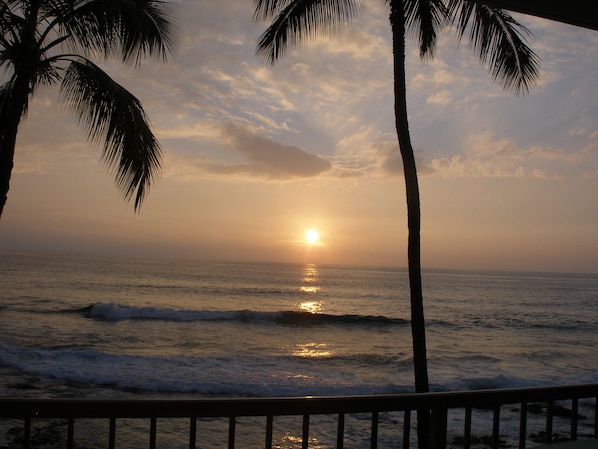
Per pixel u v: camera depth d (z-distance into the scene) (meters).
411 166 6.83
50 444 8.77
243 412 2.71
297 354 19.44
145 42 7.78
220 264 171.25
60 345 19.31
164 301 42.12
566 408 12.23
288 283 77.62
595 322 35.31
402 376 16.06
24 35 6.72
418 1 7.00
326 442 9.45
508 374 17.08
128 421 10.10
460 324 32.69
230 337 23.53
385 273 154.12
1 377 13.70
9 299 36.94
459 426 10.77
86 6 6.95
